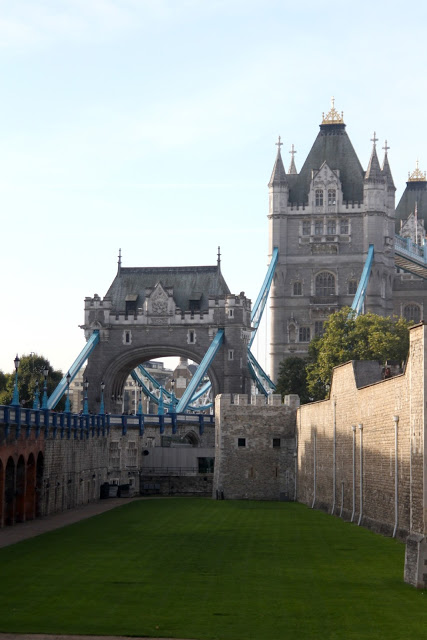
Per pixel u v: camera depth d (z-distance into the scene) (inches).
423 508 2174.0
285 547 2517.2
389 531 2775.6
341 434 3565.5
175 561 2233.0
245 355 7770.7
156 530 2977.4
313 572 2079.2
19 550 2442.2
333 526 3125.0
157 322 7687.0
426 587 1878.7
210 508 4010.8
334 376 3705.7
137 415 5137.8
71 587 1866.4
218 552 2406.5
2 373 7687.0
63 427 3823.8
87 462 4340.6
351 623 1573.6
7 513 3171.8
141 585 1892.2
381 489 2910.9
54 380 7819.9
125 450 4990.2
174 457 5226.4
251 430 4810.5
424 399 2237.9
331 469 3767.2
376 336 6200.8
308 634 1496.1
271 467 4790.8
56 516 3550.7
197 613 1633.9
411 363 2436.0
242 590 1849.2
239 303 7618.1
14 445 3161.9
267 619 1595.7
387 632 1513.3
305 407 4451.3
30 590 1831.9
